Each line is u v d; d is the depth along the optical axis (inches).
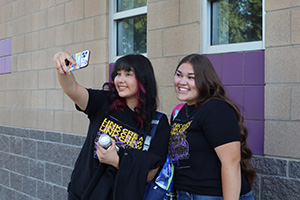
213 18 117.3
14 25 195.8
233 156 66.0
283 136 93.7
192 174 71.0
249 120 102.2
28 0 184.5
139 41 142.3
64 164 159.9
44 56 174.4
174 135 74.9
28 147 181.8
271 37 96.0
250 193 75.8
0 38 209.5
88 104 76.1
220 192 69.3
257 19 106.0
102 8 146.7
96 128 75.9
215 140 66.7
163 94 124.1
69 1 160.9
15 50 194.9
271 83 96.0
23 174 184.5
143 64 76.3
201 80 72.1
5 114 202.4
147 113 75.2
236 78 105.8
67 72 68.2
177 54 120.2
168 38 123.0
